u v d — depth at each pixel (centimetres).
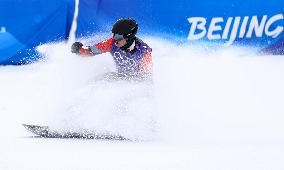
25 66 3634
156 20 3703
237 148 1457
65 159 1291
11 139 1572
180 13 3697
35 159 1282
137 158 1316
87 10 3741
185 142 1572
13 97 2473
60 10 3716
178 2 3688
